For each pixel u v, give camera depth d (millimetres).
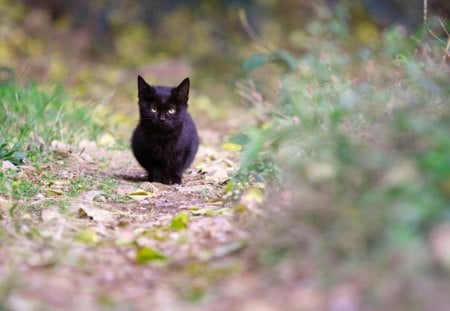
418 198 6445
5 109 15375
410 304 6043
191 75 27766
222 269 7570
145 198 11680
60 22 30406
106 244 8797
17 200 10734
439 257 6098
